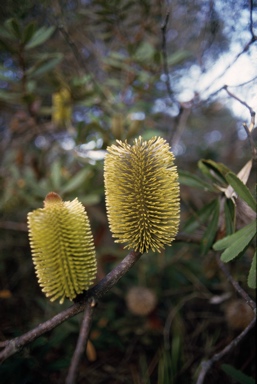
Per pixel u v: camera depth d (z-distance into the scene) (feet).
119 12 2.19
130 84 2.44
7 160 2.85
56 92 2.55
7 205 2.64
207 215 1.67
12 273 2.69
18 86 2.25
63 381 2.00
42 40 2.00
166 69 2.04
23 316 2.35
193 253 2.97
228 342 2.26
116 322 2.41
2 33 1.95
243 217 1.55
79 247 0.91
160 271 2.68
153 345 2.39
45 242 0.90
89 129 2.21
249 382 1.53
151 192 0.97
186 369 2.18
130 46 2.29
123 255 2.48
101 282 0.93
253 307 1.32
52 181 2.27
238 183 1.26
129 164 0.98
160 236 0.95
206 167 1.63
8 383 1.62
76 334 2.20
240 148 2.70
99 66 2.86
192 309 2.71
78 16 2.42
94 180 2.59
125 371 2.21
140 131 2.60
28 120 2.64
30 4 2.23
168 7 1.90
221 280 2.45
